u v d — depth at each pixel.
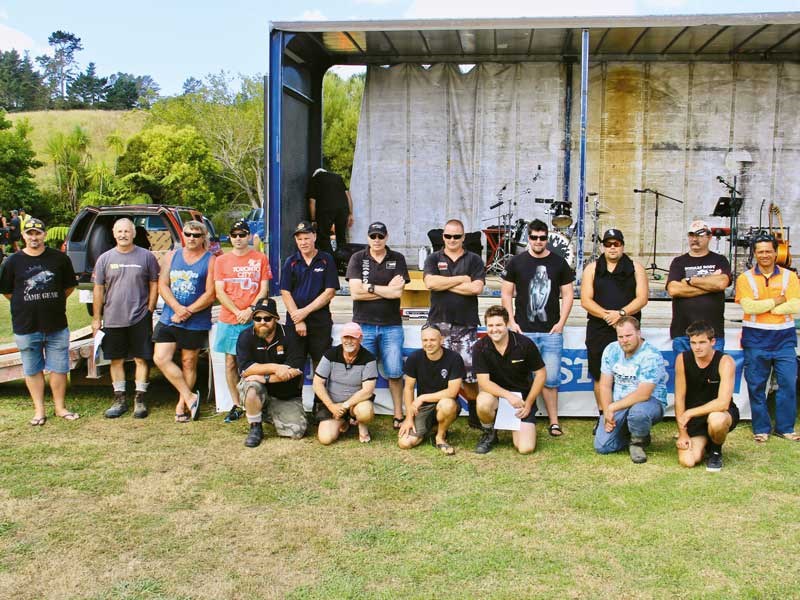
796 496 3.83
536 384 4.66
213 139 30.81
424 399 4.63
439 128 8.88
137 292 5.33
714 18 6.20
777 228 8.42
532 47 8.23
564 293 5.05
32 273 5.04
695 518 3.52
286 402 4.97
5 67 85.88
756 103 8.52
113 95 86.56
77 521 3.48
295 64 7.76
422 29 6.37
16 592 2.81
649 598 2.75
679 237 8.77
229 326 5.22
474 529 3.39
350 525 3.45
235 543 3.25
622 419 4.54
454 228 4.97
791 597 2.76
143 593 2.79
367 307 5.12
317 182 7.89
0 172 28.56
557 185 8.84
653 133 8.70
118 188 28.98
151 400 5.98
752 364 4.95
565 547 3.19
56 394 5.34
